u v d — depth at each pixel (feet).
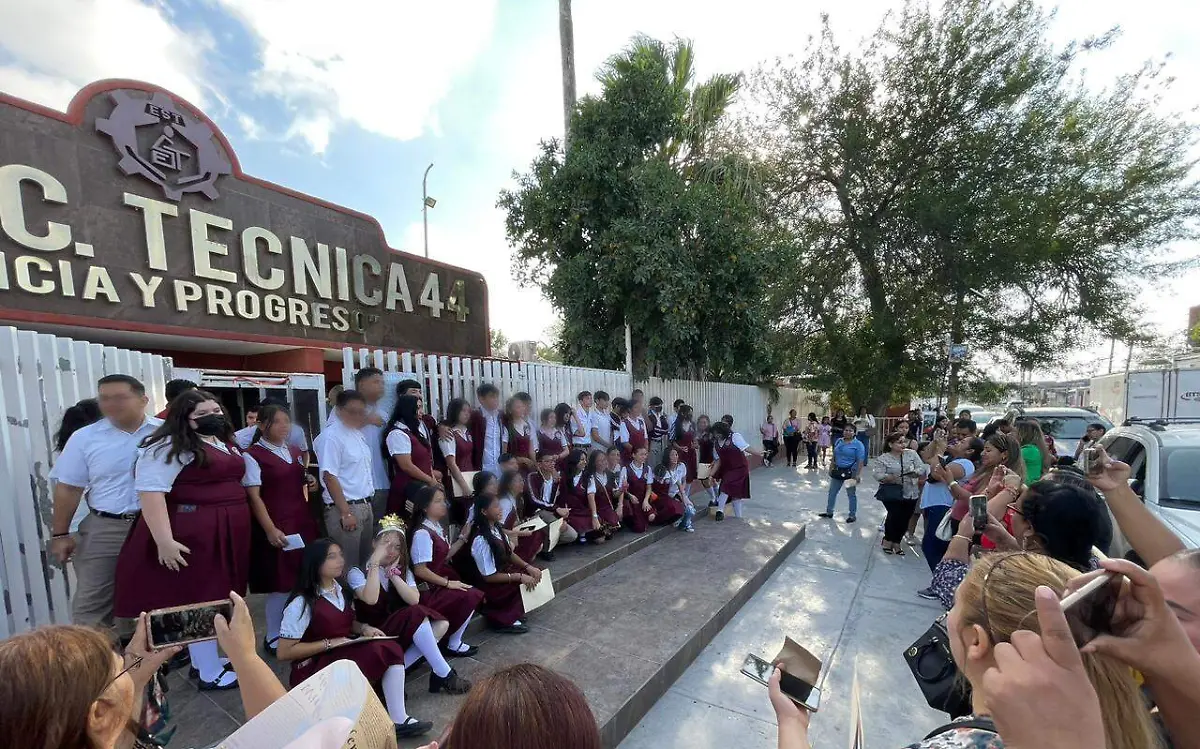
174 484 9.00
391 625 10.16
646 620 13.53
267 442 11.32
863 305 51.65
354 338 22.98
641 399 24.85
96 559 8.85
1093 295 43.70
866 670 12.39
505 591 12.94
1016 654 2.65
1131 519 6.15
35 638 3.10
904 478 20.51
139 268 16.47
